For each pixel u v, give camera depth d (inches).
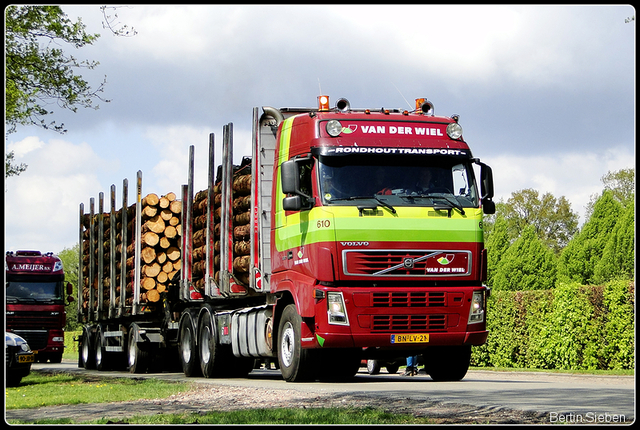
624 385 549.0
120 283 931.3
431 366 602.2
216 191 719.1
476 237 532.7
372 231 515.8
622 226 1579.7
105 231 1032.2
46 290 1355.8
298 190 528.4
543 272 1766.7
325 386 516.4
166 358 861.8
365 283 518.6
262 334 608.4
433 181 535.5
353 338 511.5
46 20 711.7
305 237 534.0
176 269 877.8
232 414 353.4
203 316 729.0
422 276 520.1
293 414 346.3
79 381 685.3
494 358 1003.9
